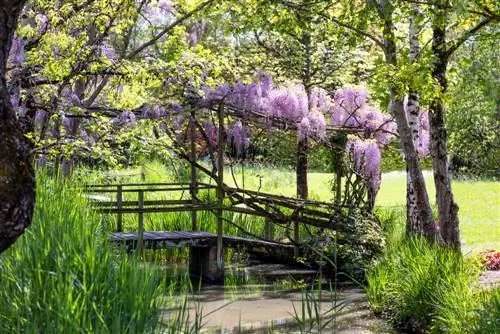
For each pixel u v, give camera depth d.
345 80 16.91
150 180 18.48
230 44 16.61
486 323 6.79
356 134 14.16
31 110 10.11
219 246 12.55
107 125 10.52
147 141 10.86
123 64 10.62
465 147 29.22
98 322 4.84
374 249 13.15
